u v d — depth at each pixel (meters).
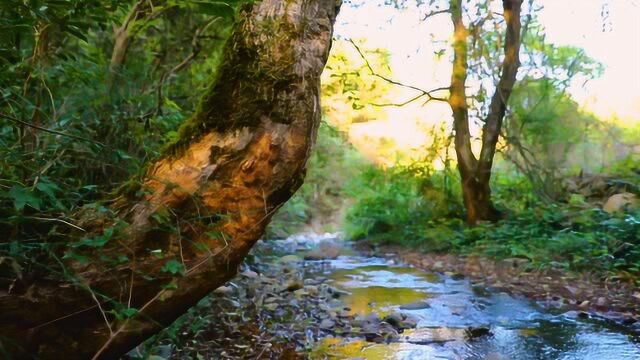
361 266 6.65
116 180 2.84
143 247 1.86
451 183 9.12
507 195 8.75
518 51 7.83
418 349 3.02
